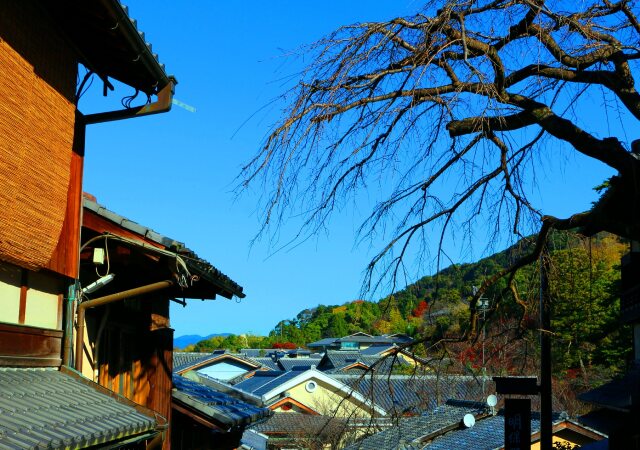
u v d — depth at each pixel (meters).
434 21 5.62
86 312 9.02
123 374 10.48
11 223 6.64
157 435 7.61
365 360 46.47
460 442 22.25
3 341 6.71
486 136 6.34
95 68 8.30
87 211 8.52
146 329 10.99
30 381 6.87
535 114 6.09
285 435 30.94
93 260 8.41
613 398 10.87
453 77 6.05
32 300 7.48
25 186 6.87
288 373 42.34
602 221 6.21
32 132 6.98
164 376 11.25
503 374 8.50
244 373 55.72
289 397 35.62
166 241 8.64
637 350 12.92
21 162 6.77
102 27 7.25
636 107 5.88
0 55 6.34
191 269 9.25
